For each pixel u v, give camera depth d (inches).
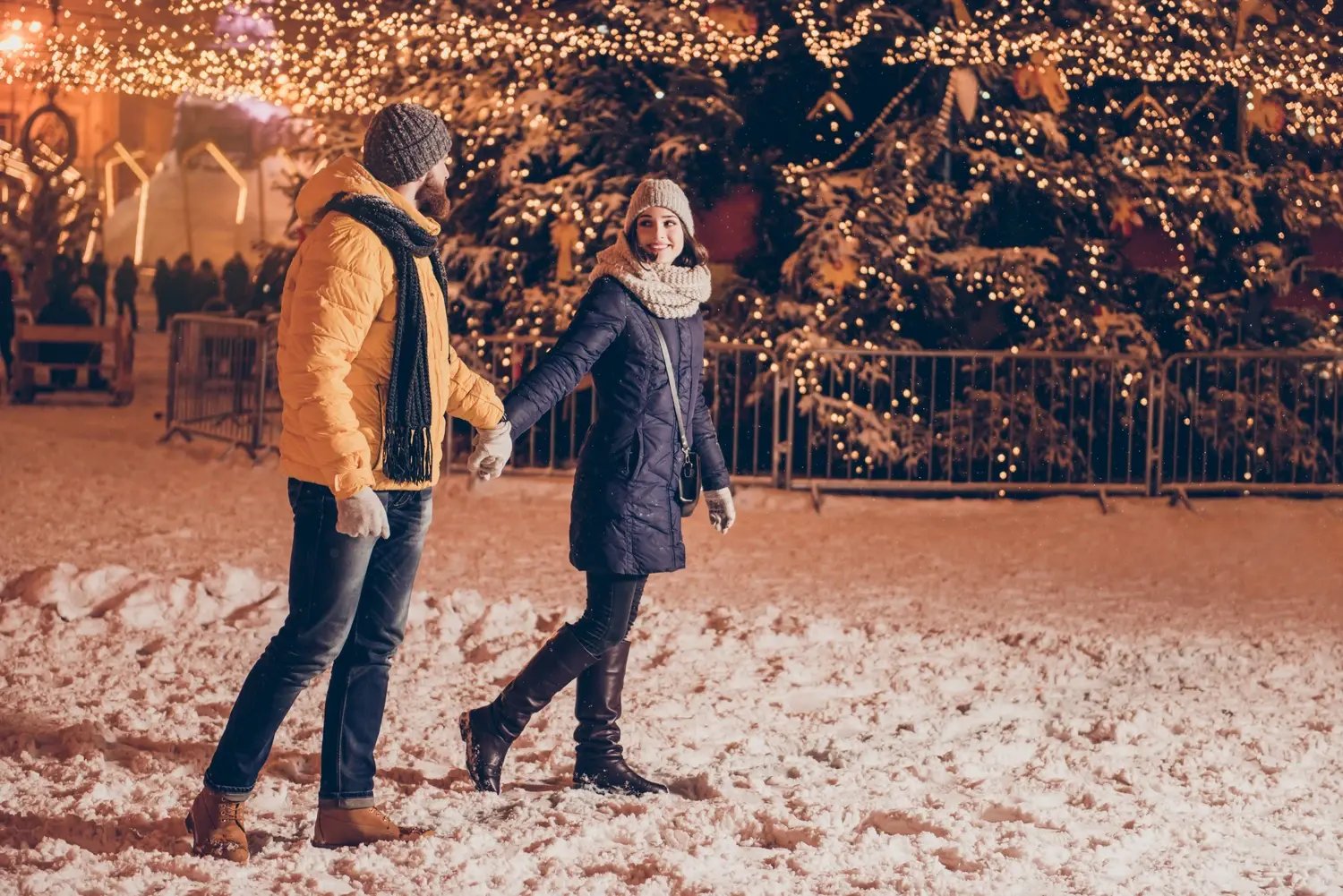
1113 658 269.0
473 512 429.4
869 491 486.3
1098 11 513.0
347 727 158.7
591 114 520.7
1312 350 516.7
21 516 394.0
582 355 173.3
